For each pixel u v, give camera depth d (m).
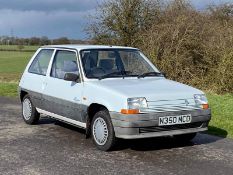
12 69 36.53
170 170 5.94
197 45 17.88
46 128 8.97
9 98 14.27
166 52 17.72
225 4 21.86
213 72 17.19
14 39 84.44
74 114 7.62
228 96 15.18
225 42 17.09
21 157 6.64
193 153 6.91
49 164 6.25
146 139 7.84
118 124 6.54
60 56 8.37
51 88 8.25
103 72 7.65
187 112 6.83
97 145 7.10
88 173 5.81
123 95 6.56
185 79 17.86
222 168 6.05
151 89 6.93
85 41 20.73
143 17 19.95
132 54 8.28
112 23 20.14
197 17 18.62
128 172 5.85
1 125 9.30
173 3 19.42
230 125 9.38
